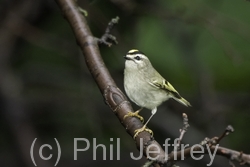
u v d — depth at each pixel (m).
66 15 8.52
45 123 14.12
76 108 14.05
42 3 12.89
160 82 8.88
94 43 8.01
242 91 14.98
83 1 12.53
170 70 14.32
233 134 14.07
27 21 13.00
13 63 13.80
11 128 13.02
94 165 13.88
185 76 14.44
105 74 7.52
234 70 14.96
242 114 14.30
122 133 14.03
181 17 12.66
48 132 14.12
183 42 13.86
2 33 13.02
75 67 14.37
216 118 13.73
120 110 6.99
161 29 13.97
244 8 14.49
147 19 13.95
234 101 14.41
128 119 6.87
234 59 11.88
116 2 12.23
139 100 8.90
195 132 13.80
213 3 14.12
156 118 13.88
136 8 12.57
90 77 13.59
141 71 8.84
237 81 15.05
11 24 12.55
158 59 13.97
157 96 8.90
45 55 14.14
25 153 12.89
